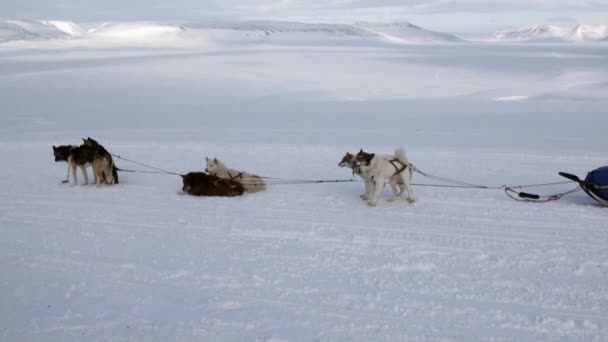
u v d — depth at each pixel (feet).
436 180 29.94
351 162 25.13
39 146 48.47
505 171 32.24
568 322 12.62
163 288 15.05
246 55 375.45
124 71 199.72
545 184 26.73
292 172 33.17
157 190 27.63
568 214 21.61
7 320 13.41
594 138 51.16
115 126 73.82
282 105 99.60
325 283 15.12
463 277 15.37
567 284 14.71
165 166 36.37
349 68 256.52
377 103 99.71
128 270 16.39
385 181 25.18
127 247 18.51
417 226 20.42
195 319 13.25
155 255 17.63
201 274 15.94
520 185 28.32
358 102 102.53
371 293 14.42
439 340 12.05
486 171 32.40
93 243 18.99
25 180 31.17
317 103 102.01
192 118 82.84
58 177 32.14
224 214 22.53
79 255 17.78
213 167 26.48
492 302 13.76
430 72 236.43
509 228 19.92
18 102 110.22
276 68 245.04
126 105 104.12
